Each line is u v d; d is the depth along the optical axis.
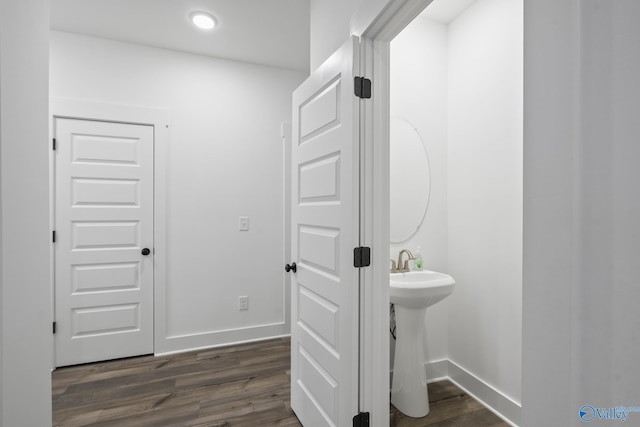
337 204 1.39
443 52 2.26
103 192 2.52
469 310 2.08
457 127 2.19
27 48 1.06
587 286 0.52
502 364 1.86
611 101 0.49
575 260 0.53
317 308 1.59
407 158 2.16
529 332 0.62
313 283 1.62
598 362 0.50
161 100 2.68
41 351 1.17
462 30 2.14
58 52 2.41
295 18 2.26
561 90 0.56
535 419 0.61
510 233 1.82
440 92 2.26
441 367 2.24
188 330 2.78
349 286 1.31
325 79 1.49
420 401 1.85
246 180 2.96
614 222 0.49
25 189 1.05
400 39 2.15
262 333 3.00
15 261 0.98
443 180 2.26
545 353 0.59
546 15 0.58
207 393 2.09
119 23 2.32
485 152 1.97
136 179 2.61
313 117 1.61
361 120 1.31
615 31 0.48
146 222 2.64
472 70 2.06
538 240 0.60
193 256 2.79
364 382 1.35
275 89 3.05
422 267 2.12
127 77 2.58
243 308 2.95
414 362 1.88
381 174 1.36
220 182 2.87
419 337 1.89
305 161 1.70
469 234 2.09
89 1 2.07
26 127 1.05
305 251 1.72
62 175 2.42
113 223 2.55
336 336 1.42
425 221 2.21
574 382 0.53
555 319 0.57
